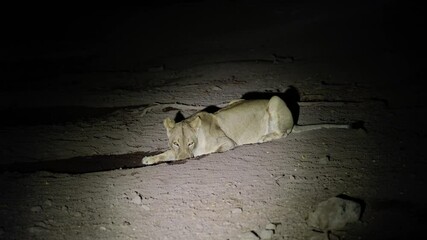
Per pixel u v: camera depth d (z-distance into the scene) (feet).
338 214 10.41
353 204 10.53
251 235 10.39
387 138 14.69
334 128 15.81
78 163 15.97
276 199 11.80
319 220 10.51
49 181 14.43
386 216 10.66
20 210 12.79
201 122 14.82
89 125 19.62
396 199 11.28
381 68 22.12
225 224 11.02
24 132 19.43
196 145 14.82
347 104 18.07
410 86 19.31
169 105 20.49
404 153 13.56
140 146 16.75
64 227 11.71
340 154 13.88
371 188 11.85
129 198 12.72
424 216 10.53
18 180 14.71
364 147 14.19
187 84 23.70
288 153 14.28
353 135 15.11
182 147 14.55
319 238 10.12
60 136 18.61
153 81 25.21
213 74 24.84
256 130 15.46
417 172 12.41
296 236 10.32
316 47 27.45
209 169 13.76
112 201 12.70
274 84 21.70
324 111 17.65
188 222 11.27
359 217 10.61
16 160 16.71
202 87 22.76
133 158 15.88
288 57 26.32
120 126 19.01
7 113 22.26
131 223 11.53
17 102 23.84
